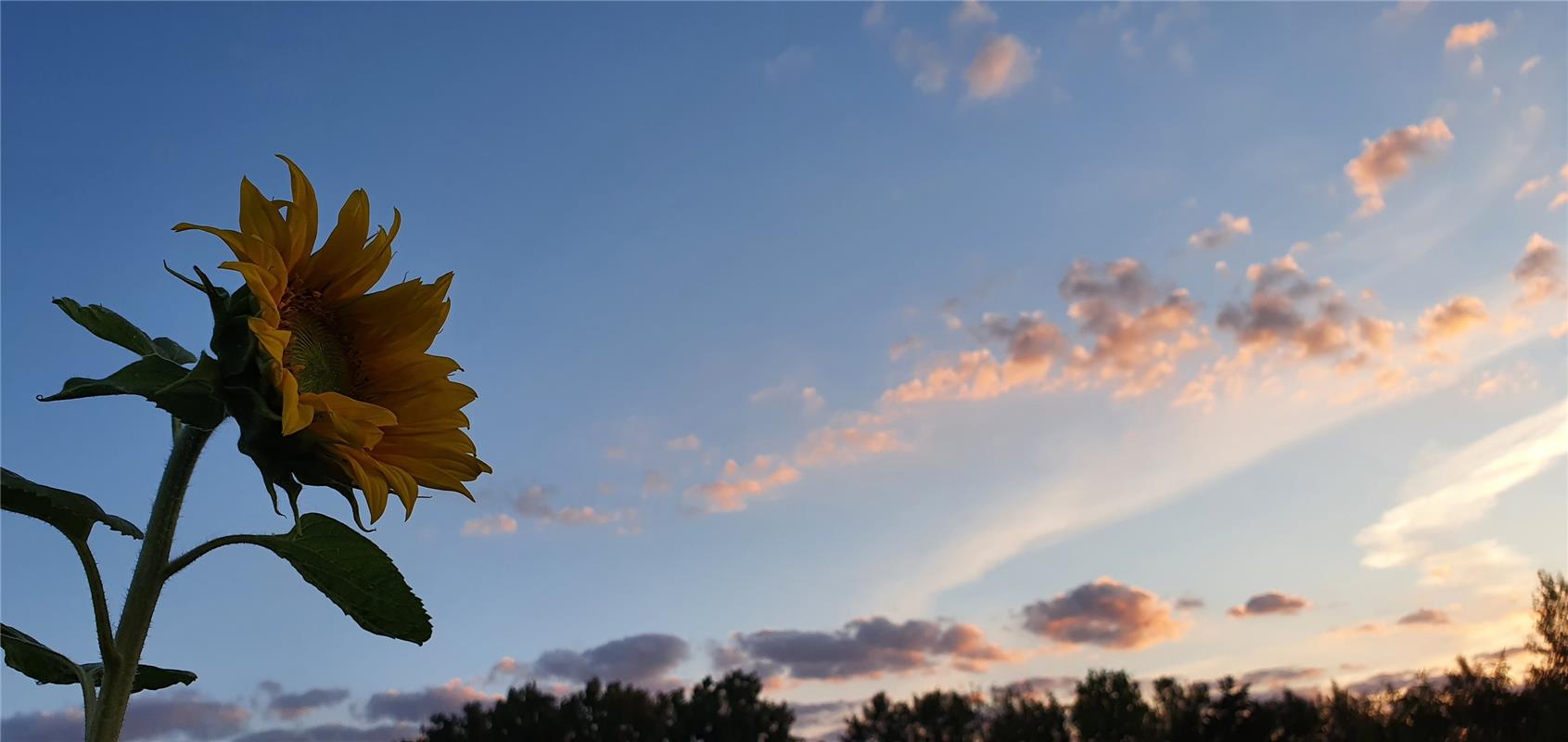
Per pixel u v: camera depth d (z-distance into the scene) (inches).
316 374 45.3
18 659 40.1
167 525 38.4
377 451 45.2
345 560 40.9
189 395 38.1
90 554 37.0
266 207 43.5
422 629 41.8
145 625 37.6
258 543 39.7
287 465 40.2
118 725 36.8
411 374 46.7
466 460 46.1
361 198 46.4
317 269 45.7
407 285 47.2
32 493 35.6
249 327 38.7
